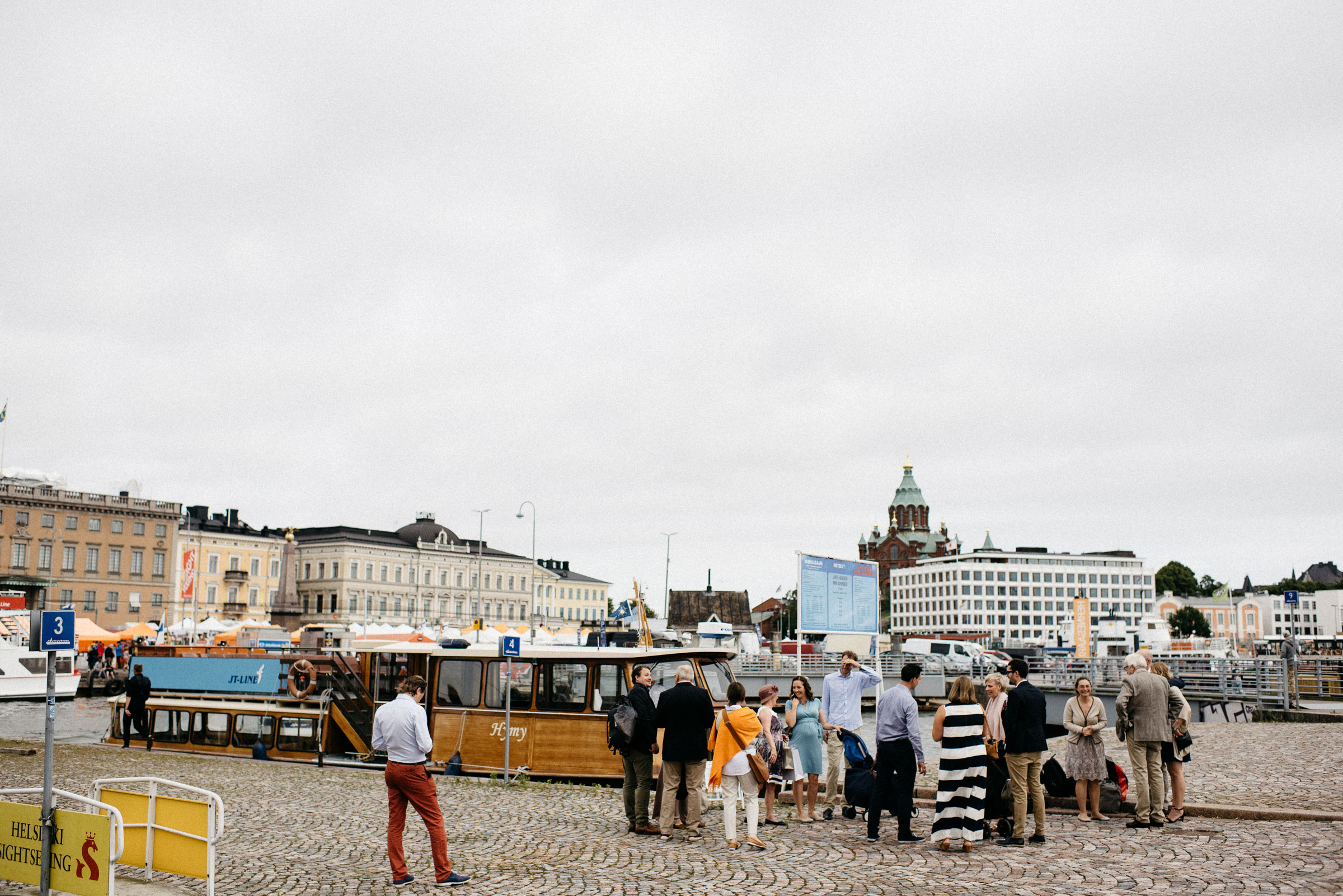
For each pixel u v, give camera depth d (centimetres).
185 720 2953
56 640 1069
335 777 2211
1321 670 4269
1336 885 1117
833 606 4412
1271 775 1950
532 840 1448
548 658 2348
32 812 1066
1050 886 1142
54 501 11475
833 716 1606
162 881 1171
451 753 2397
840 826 1550
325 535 15350
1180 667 4744
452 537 16412
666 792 1464
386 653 2716
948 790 1342
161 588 12450
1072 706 1541
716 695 2316
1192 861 1245
